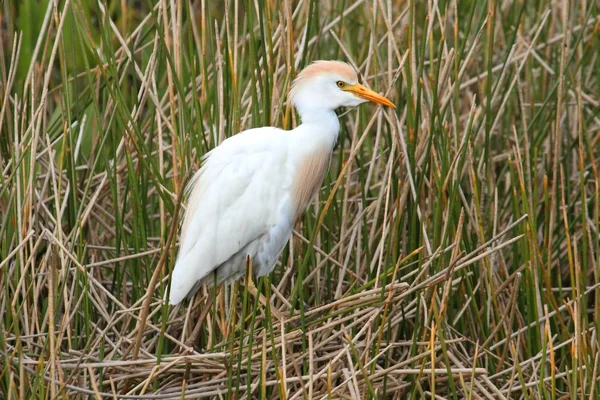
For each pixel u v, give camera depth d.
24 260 7.22
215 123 7.75
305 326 6.57
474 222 7.74
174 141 7.45
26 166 7.58
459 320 7.79
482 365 7.40
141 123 8.82
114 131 8.14
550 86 9.92
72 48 7.70
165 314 6.29
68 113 7.28
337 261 7.93
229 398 6.22
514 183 7.76
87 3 9.84
